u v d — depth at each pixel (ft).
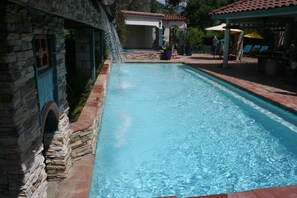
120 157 20.83
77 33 31.55
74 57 34.42
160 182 17.93
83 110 20.99
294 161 21.21
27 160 8.87
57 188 13.89
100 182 17.33
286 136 25.77
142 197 16.28
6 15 7.20
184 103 35.91
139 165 19.85
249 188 17.66
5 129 8.00
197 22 119.55
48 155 14.56
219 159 21.27
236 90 40.73
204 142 24.17
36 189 9.70
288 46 58.54
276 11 39.34
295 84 41.11
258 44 97.96
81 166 16.30
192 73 59.06
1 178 8.54
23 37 8.29
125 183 17.53
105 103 34.53
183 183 17.93
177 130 26.73
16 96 7.91
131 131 25.91
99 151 21.49
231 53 76.74
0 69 7.51
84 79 27.81
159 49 88.07
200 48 101.55
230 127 27.76
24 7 8.30
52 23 12.45
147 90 42.75
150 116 30.55
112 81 48.34
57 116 13.75
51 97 13.10
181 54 91.86
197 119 29.94
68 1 12.30
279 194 13.55
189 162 20.65
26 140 8.77
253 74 50.75
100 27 32.42
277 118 29.17
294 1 36.99
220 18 56.13
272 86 39.47
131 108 33.24
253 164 20.65
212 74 50.52
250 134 26.07
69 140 15.93
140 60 72.38
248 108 33.22
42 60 11.88
